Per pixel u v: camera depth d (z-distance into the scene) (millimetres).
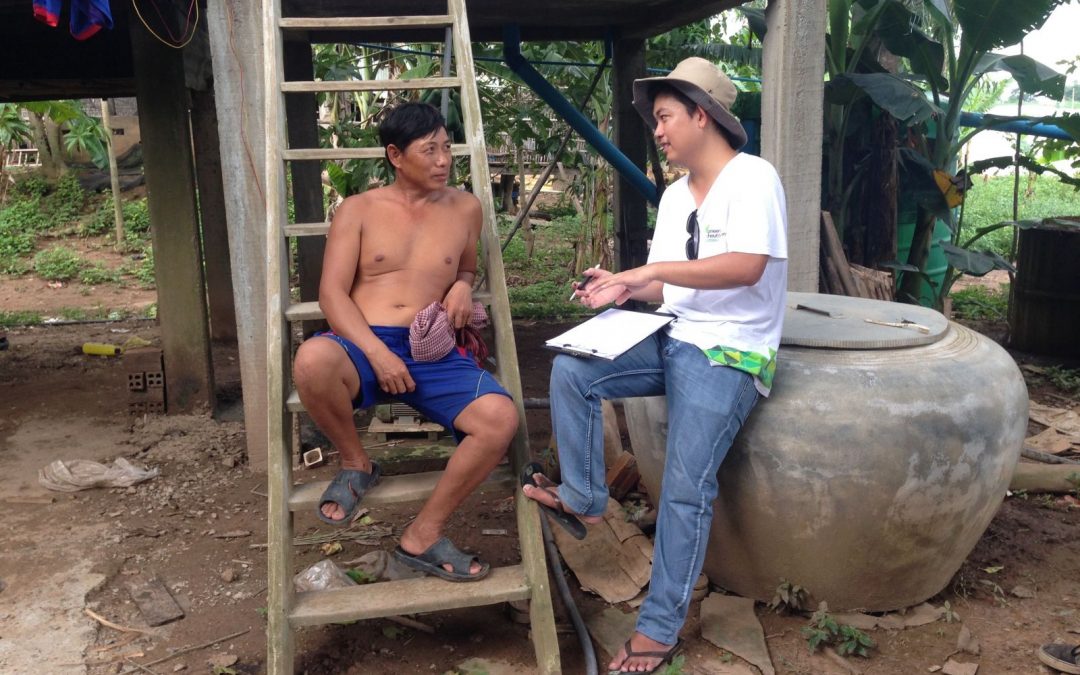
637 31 7059
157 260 5496
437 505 2969
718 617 3234
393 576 3545
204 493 4551
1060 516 4156
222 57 4418
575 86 10219
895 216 7414
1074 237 6891
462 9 3621
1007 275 11492
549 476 4523
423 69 8898
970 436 2967
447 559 2961
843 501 2959
